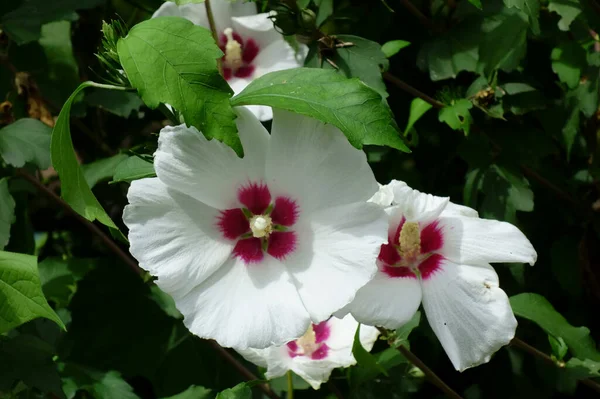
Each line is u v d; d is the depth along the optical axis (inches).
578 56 29.4
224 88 22.2
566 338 26.8
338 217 22.8
